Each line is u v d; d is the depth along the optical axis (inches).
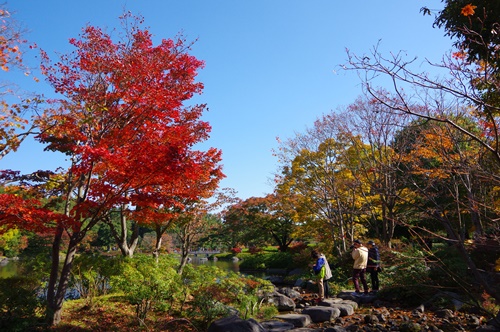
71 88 363.3
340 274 658.2
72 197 407.8
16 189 333.4
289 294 531.8
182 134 364.8
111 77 363.3
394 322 347.6
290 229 1465.3
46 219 299.9
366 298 456.4
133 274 364.2
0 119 320.2
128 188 323.0
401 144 538.3
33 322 283.4
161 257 472.1
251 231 1594.5
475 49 225.1
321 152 764.0
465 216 468.4
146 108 345.7
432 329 317.1
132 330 331.9
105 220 531.8
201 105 484.7
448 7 291.4
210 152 496.4
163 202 329.1
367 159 660.1
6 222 289.6
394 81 150.5
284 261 1282.0
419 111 401.7
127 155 323.6
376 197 651.5
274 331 327.6
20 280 335.0
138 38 382.3
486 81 163.0
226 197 799.7
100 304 409.4
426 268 391.5
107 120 363.9
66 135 346.6
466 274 309.1
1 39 318.3
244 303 386.0
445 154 203.8
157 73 365.7
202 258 2219.5
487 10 264.4
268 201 1153.4
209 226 951.0
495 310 304.8
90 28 369.1
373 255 482.3
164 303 379.2
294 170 792.9
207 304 364.2
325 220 792.9
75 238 342.0
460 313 365.4
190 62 397.1
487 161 210.4
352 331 326.3
